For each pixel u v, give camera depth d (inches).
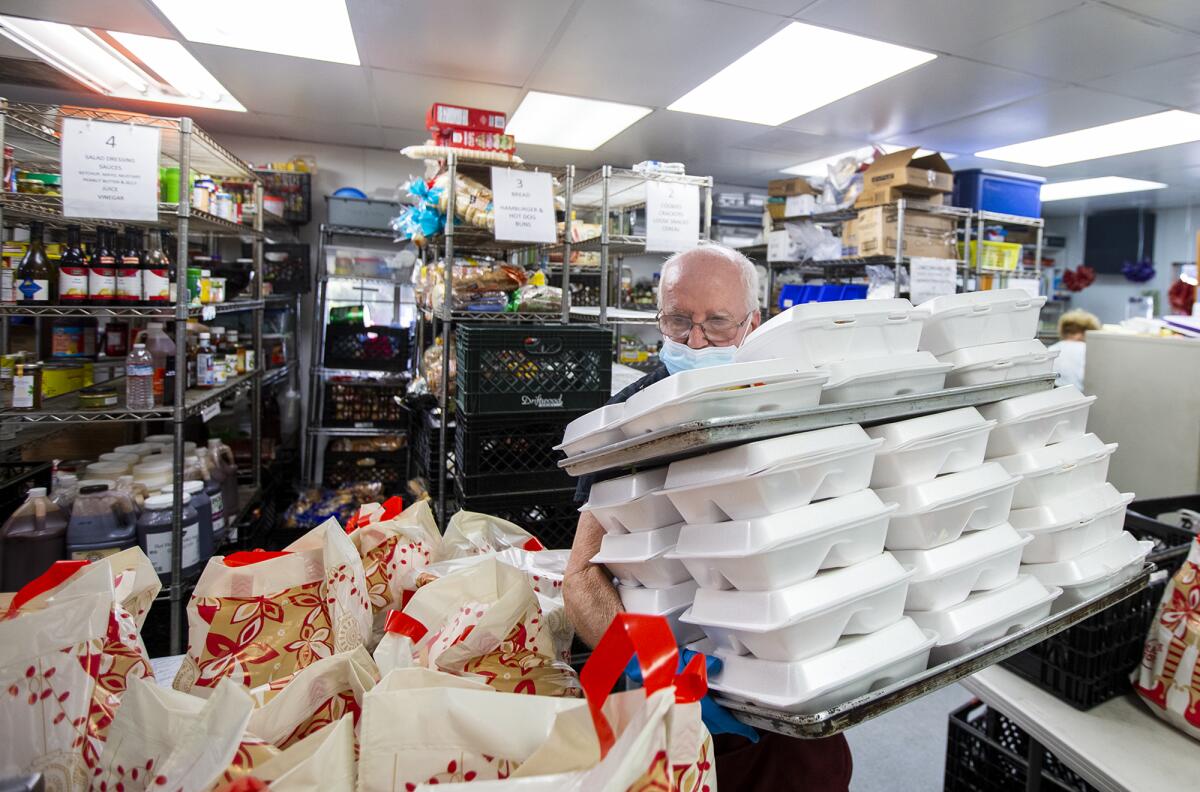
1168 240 313.6
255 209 151.7
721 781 42.8
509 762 26.0
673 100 159.3
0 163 86.7
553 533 91.4
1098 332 87.3
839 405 32.9
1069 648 53.4
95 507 91.4
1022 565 43.8
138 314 93.9
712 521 32.5
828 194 194.2
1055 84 148.5
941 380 39.4
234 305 132.0
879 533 33.3
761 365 31.8
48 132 97.0
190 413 98.6
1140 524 63.9
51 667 27.6
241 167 132.5
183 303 93.7
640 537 36.8
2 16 119.5
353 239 211.3
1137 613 55.0
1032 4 111.3
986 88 151.0
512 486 88.8
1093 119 173.6
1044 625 38.8
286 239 200.1
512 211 101.1
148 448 113.3
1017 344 42.8
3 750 26.5
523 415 88.8
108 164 87.7
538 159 219.3
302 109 170.6
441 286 109.3
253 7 116.0
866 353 36.7
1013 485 39.4
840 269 215.6
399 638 35.9
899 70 140.9
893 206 169.0
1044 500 42.8
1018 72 141.7
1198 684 47.1
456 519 55.7
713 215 237.3
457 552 52.6
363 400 190.2
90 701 28.4
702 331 56.8
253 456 152.9
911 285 166.6
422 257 151.3
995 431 42.1
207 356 117.7
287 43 130.0
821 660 29.6
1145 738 48.8
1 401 91.2
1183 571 50.3
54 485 97.1
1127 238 318.3
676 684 25.4
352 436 188.9
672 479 33.6
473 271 106.7
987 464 39.5
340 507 163.9
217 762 22.7
